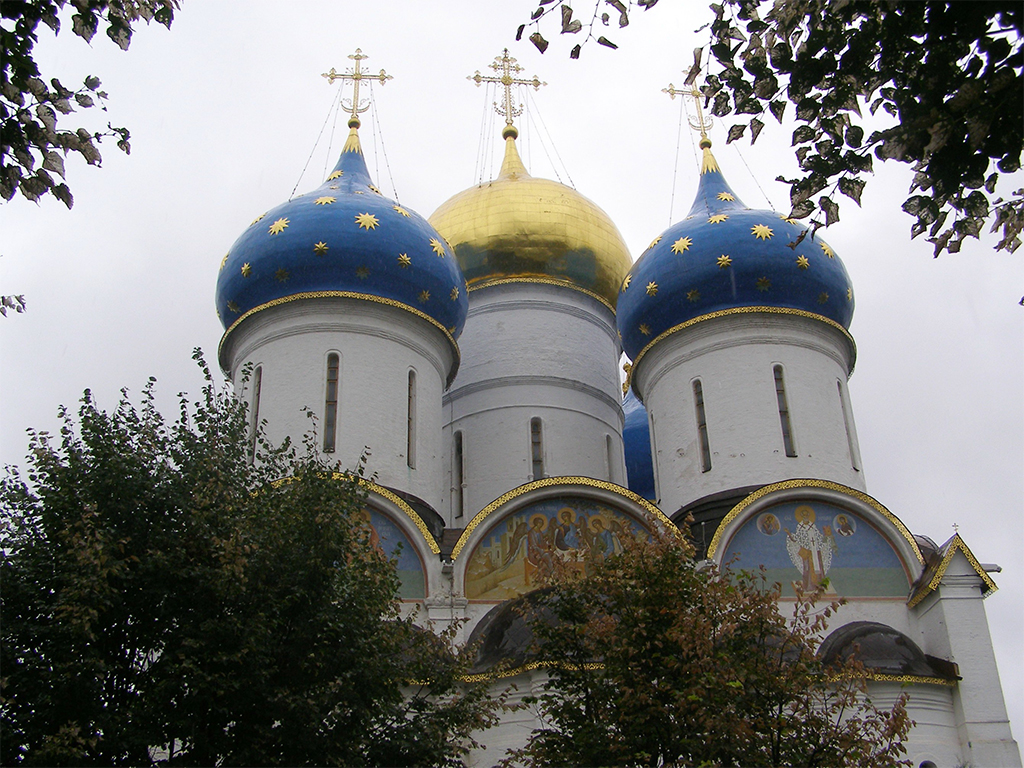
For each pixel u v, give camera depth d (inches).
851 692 729.6
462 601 1071.0
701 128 1480.1
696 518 1186.0
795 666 712.4
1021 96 394.6
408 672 733.9
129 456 713.0
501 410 1450.5
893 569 1116.5
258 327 1229.1
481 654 1005.2
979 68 405.1
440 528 1186.0
